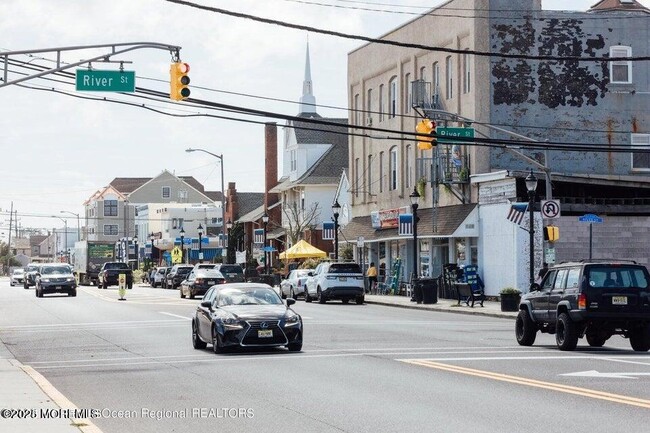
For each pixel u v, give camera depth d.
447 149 62.03
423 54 68.62
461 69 63.12
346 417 14.97
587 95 62.09
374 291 71.50
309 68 137.62
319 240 99.38
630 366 21.91
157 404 16.89
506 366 22.03
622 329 26.28
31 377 20.70
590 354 25.27
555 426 13.72
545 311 27.52
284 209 106.06
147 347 29.33
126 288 96.31
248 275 94.25
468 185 60.62
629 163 62.56
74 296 73.31
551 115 61.84
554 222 53.88
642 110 62.53
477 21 61.28
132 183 195.12
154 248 149.38
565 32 61.88
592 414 14.77
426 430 13.61
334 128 106.38
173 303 59.59
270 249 84.75
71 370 23.09
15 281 122.94
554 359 23.73
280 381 19.86
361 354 25.56
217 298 28.03
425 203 67.06
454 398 16.84
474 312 47.22
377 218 73.50
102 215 177.75
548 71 61.81
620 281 26.08
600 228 54.31
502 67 61.34
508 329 35.78
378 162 77.00
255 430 13.98
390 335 32.56
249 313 26.64
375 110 77.62
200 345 28.56
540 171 54.00
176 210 144.50
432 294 54.66
